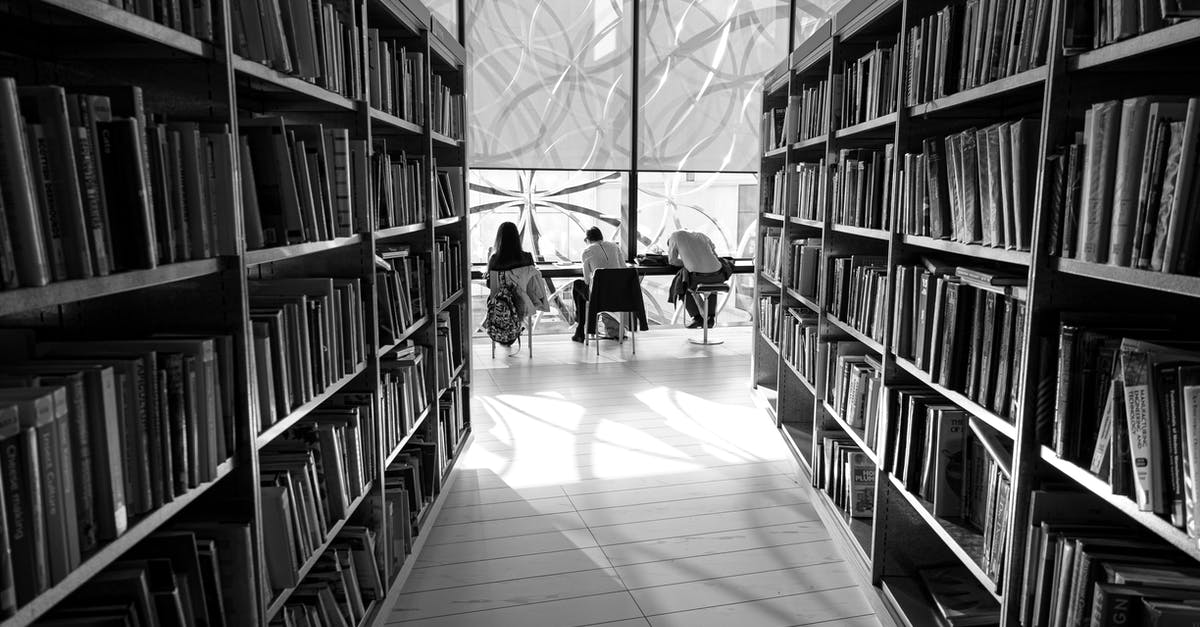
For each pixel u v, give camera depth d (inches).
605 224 289.1
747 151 284.4
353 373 85.0
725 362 255.0
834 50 128.3
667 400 208.4
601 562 117.3
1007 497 67.3
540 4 260.8
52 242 37.2
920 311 87.7
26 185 34.9
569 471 156.0
